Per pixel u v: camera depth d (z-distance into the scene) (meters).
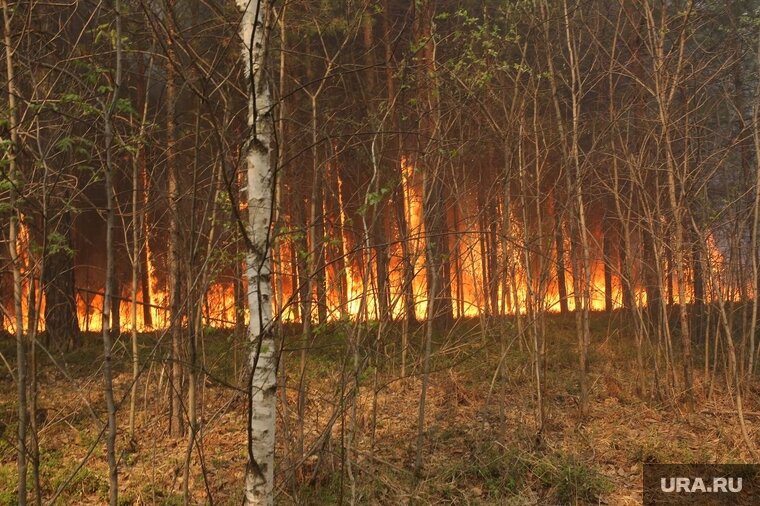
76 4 4.59
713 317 10.13
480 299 8.64
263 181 3.77
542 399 6.71
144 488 5.42
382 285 5.91
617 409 7.87
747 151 9.09
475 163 9.61
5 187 3.49
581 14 9.03
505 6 8.29
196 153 4.96
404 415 7.32
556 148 9.23
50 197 4.24
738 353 9.38
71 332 10.52
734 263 8.96
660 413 7.79
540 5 8.27
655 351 8.77
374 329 5.68
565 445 6.52
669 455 6.22
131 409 6.57
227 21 4.50
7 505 5.15
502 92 8.05
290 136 6.73
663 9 8.33
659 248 8.36
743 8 9.40
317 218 5.92
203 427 5.24
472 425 7.10
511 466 5.92
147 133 5.12
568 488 5.55
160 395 7.15
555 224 8.22
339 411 4.83
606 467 6.11
